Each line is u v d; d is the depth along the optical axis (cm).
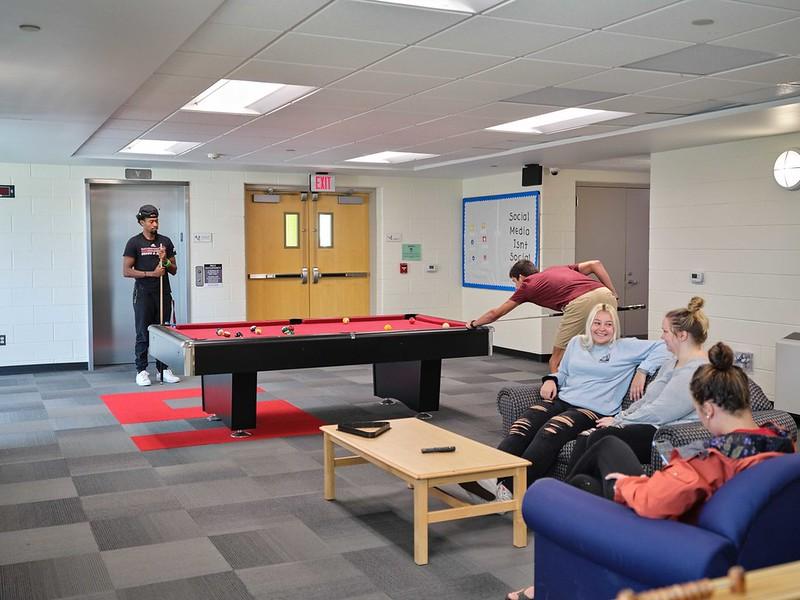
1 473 498
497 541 383
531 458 413
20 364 885
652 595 144
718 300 738
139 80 457
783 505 232
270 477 489
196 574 344
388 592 326
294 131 679
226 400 604
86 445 566
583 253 1021
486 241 1057
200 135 700
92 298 916
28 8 324
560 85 496
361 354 592
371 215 1072
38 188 883
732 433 257
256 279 1017
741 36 387
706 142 719
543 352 974
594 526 248
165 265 806
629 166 952
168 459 530
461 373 891
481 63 439
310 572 347
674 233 779
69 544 379
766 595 147
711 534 224
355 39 392
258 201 1007
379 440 408
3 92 489
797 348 635
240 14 352
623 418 398
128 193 935
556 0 334
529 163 903
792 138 666
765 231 693
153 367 920
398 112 589
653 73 464
